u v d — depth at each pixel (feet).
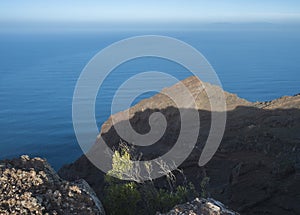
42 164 34.94
